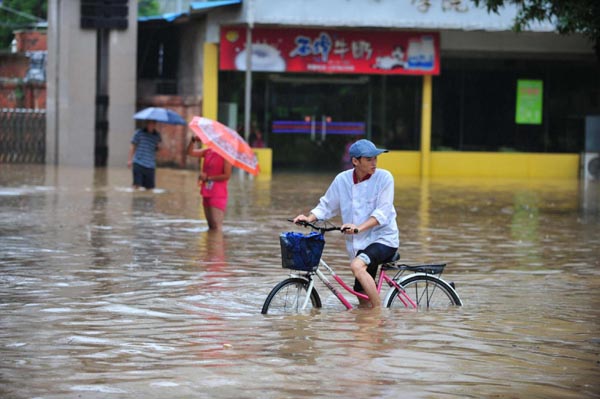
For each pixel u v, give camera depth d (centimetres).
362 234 1759
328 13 5984
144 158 4478
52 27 6325
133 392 1201
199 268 2250
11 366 1328
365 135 6481
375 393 1205
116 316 1688
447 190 5091
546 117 6681
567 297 1944
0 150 6381
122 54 6316
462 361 1380
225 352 1413
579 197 4756
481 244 2819
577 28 4044
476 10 6072
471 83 6600
